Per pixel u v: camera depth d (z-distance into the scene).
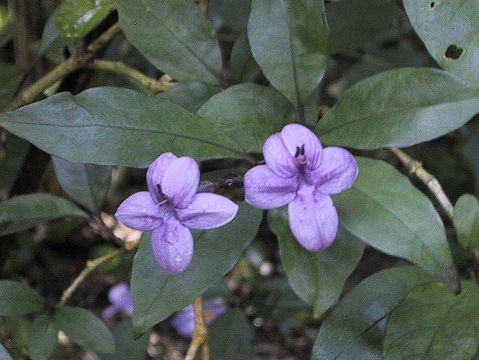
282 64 0.20
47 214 0.24
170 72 0.22
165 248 0.17
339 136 0.19
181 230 0.17
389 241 0.18
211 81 0.22
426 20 0.19
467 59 0.19
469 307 0.19
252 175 0.17
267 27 0.20
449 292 0.20
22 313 0.24
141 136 0.19
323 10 0.20
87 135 0.19
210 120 0.20
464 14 0.19
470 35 0.19
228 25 0.30
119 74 0.27
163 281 0.19
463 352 0.18
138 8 0.22
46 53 0.29
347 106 0.19
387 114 0.19
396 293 0.21
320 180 0.17
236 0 0.30
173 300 0.19
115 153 0.19
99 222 0.25
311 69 0.20
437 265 0.18
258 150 0.20
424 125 0.19
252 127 0.20
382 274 0.21
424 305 0.20
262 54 0.20
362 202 0.18
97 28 0.28
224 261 0.20
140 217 0.18
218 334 0.31
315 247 0.17
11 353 0.31
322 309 0.19
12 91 0.28
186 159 0.17
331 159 0.17
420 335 0.19
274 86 0.20
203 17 0.22
